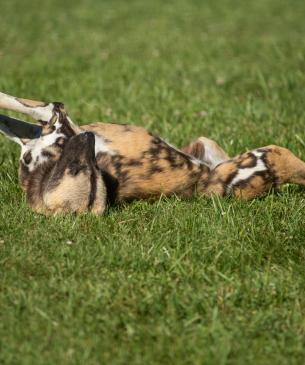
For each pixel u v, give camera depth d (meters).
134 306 19.86
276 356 18.05
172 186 25.55
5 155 30.50
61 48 57.94
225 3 80.50
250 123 35.16
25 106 25.50
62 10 76.81
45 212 24.30
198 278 21.19
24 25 68.25
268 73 47.31
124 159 25.09
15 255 21.95
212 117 36.25
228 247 22.61
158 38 61.25
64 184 23.92
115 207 25.42
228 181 25.78
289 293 20.61
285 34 62.72
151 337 18.64
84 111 37.59
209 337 18.62
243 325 19.20
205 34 63.22
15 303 19.66
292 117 36.34
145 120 35.91
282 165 25.89
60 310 19.50
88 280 20.73
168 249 22.45
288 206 25.67
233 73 47.69
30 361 17.36
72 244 22.58
